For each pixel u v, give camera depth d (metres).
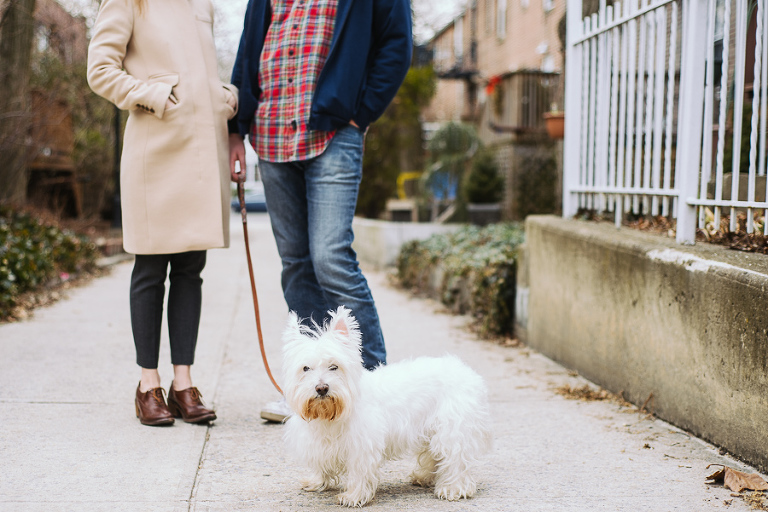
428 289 8.35
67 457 2.95
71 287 8.65
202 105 3.46
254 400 3.97
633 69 4.44
